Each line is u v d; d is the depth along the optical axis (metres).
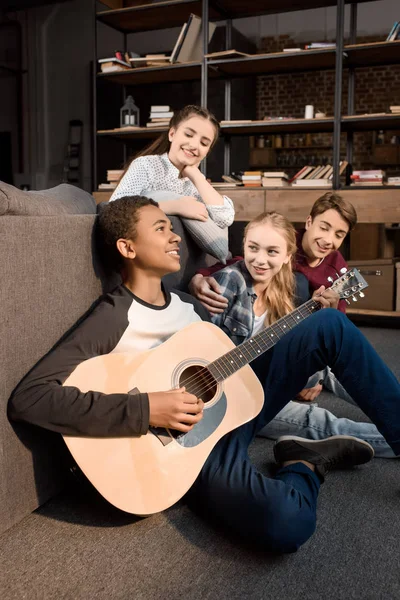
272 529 1.11
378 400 1.36
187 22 4.35
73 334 1.23
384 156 8.24
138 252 1.30
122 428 1.12
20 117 8.33
